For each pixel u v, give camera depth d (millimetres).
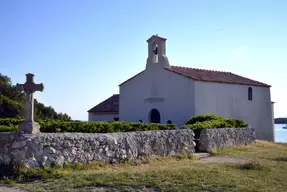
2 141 11039
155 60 28969
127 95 30312
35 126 11273
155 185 9188
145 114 28844
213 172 11031
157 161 14250
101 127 14031
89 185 9203
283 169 12656
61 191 8578
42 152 10797
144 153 14297
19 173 10008
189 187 9023
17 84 11445
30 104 11359
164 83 27719
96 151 12320
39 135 10977
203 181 9688
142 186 9094
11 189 8844
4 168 10484
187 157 15930
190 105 25750
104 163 12414
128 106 30125
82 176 10086
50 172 10328
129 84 30281
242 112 29844
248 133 23344
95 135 12500
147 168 12156
